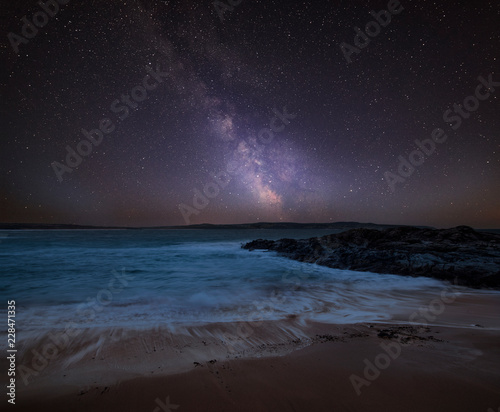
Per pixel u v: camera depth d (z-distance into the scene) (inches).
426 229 609.6
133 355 122.1
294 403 83.7
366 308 223.1
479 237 527.5
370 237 645.3
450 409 79.9
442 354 117.9
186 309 222.5
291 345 132.2
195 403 84.2
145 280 389.7
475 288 311.3
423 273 375.2
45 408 82.0
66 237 1927.9
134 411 80.2
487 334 145.1
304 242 737.6
